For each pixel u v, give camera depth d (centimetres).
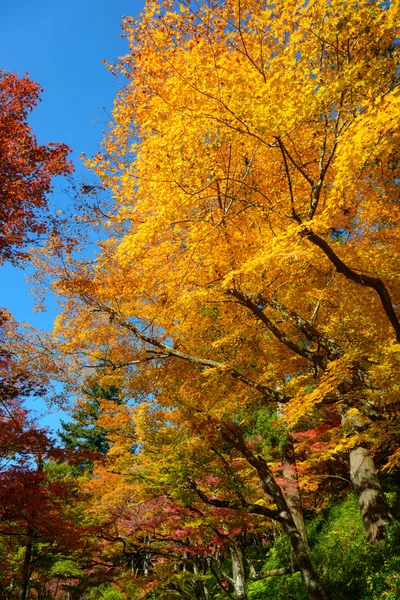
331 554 1101
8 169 729
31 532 971
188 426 969
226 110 525
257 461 932
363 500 1066
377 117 424
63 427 3019
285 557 1302
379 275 666
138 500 1125
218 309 788
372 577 823
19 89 773
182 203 575
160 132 575
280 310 713
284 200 639
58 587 1819
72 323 901
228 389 903
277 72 534
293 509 1143
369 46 557
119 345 907
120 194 634
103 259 794
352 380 677
